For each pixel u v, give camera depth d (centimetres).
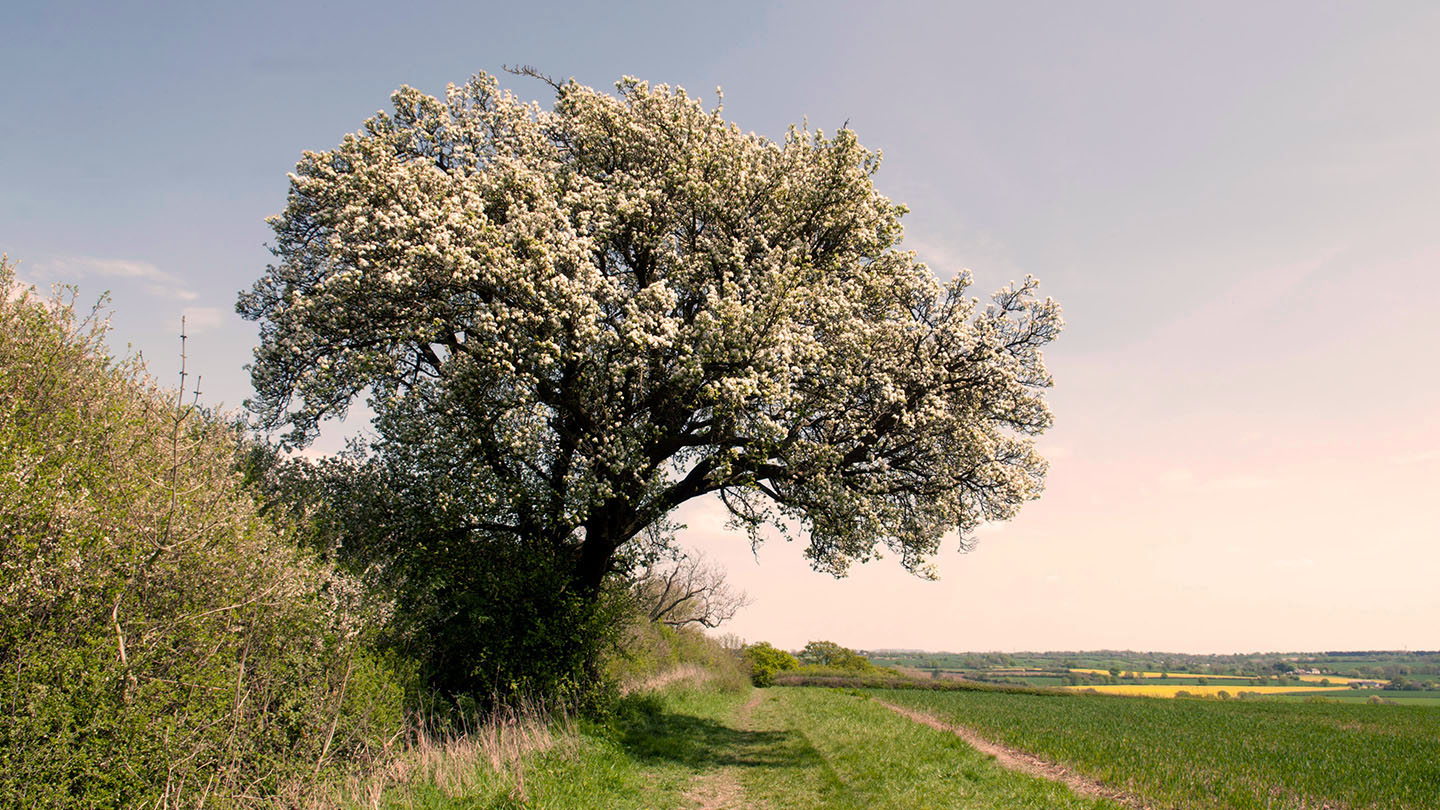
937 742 1895
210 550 948
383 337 1598
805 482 1892
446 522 1711
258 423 1633
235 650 991
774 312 1667
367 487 1719
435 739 1369
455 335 1669
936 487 1997
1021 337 2069
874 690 5728
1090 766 1625
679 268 1812
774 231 1883
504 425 1662
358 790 997
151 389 1168
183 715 852
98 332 1103
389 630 1383
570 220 1722
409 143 1794
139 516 870
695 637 5247
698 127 1908
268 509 1362
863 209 1930
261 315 1727
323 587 1262
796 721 2630
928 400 1881
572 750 1354
